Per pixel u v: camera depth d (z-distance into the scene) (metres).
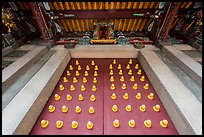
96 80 5.35
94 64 6.60
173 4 6.52
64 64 6.20
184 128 3.14
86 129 3.43
